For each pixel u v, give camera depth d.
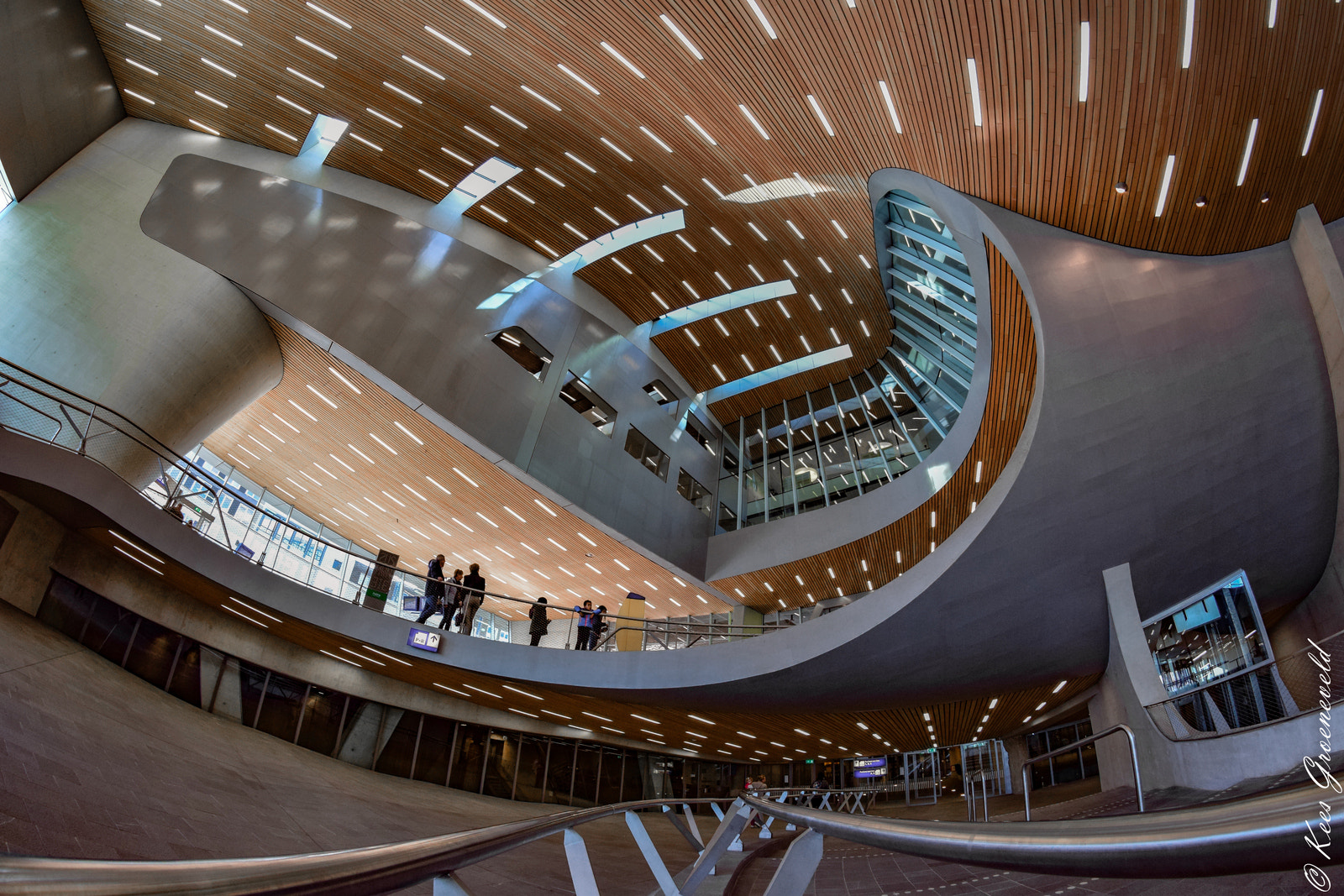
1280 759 8.09
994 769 20.31
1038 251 10.53
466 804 13.98
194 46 13.63
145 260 13.59
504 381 17.09
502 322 17.48
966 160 10.74
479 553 22.14
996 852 1.31
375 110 14.73
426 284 16.28
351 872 1.06
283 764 11.15
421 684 16.17
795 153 13.55
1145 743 11.23
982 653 12.92
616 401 20.12
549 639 24.52
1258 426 10.87
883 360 21.77
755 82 11.85
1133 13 8.10
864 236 16.31
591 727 18.53
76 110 13.75
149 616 12.07
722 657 13.78
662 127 13.96
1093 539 11.56
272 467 20.38
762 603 22.33
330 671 14.97
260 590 12.55
